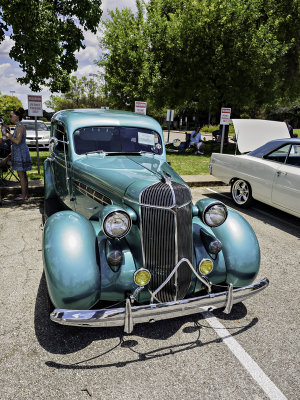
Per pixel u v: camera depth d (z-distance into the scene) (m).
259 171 6.29
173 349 2.68
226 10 14.55
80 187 3.73
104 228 2.45
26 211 6.13
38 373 2.38
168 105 17.61
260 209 6.94
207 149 17.22
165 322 3.03
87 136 3.96
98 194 3.31
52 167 5.18
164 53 16.14
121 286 2.59
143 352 2.63
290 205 5.61
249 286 2.73
